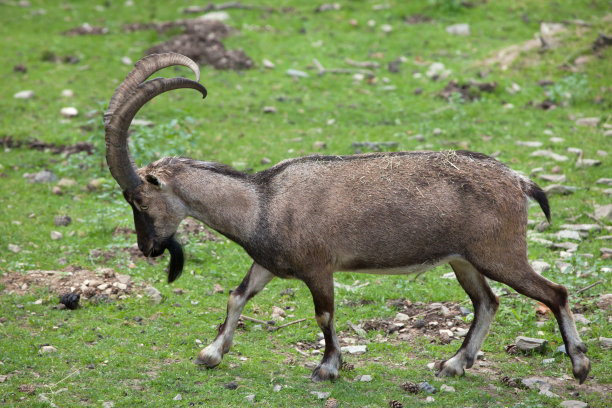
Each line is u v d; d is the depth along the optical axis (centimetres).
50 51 4994
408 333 2120
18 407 1599
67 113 4100
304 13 5697
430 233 1727
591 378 1791
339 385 1761
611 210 2886
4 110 4150
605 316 2108
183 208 1838
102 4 6066
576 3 5606
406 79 4669
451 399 1678
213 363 1848
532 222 2883
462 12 5600
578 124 3956
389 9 5681
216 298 2358
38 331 2048
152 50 5062
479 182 1727
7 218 2955
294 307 2314
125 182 1791
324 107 4306
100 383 1742
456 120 3984
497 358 1936
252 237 1789
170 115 4144
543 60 4712
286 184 1791
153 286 2419
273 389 1733
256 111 4259
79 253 2659
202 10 5788
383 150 3653
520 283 1716
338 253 1769
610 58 4600
